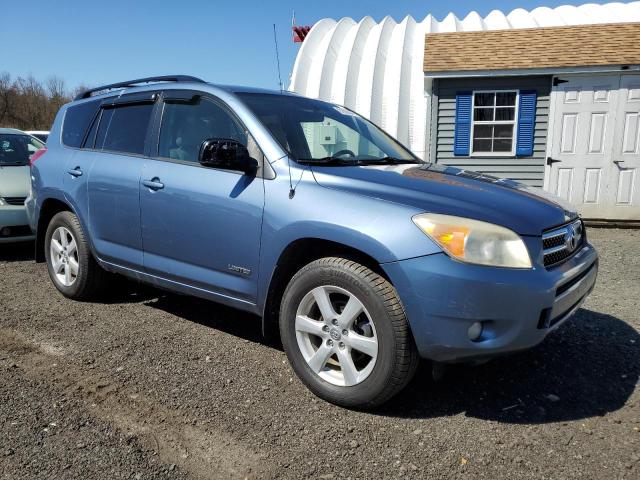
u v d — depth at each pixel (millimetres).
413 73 12227
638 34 9945
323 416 2945
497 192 3137
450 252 2648
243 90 3852
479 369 3537
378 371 2836
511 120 10578
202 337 4020
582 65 9727
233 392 3191
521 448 2670
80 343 3869
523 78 10312
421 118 11742
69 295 4809
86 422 2832
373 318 2828
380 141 4293
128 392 3166
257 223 3236
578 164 10219
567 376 3455
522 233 2752
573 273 3023
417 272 2668
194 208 3547
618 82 9812
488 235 2672
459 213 2734
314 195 3051
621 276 6074
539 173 10547
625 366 3604
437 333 2680
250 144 3438
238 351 3773
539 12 15109
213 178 3490
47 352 3713
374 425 2865
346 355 2982
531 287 2656
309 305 3137
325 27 14578
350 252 3043
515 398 3172
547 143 10305
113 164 4184
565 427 2865
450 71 10297
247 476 2441
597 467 2520
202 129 3750
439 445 2693
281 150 3316
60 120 5094
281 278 3293
